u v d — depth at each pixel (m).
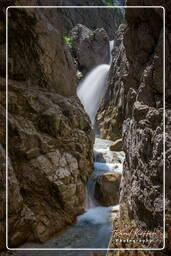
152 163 2.84
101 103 19.92
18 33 9.27
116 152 12.75
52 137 8.62
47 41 10.05
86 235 6.93
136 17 3.56
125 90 4.29
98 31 25.50
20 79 9.55
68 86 11.62
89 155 10.18
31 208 7.04
